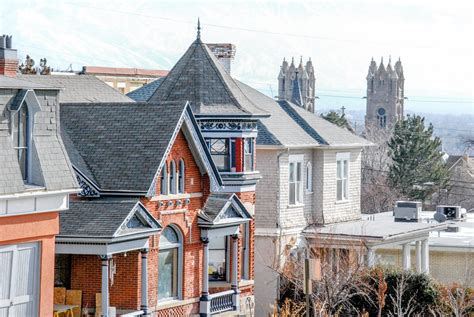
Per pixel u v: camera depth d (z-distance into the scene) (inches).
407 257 2994.6
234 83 2529.5
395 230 2925.7
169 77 2490.2
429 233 3206.2
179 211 2116.1
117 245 1892.2
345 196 3132.4
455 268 3110.2
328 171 3024.1
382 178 5285.4
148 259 2018.9
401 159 5162.4
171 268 2127.2
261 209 2815.0
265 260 2790.4
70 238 1863.9
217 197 2273.6
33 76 2305.6
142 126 2079.2
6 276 1608.0
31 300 1652.3
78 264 1973.4
